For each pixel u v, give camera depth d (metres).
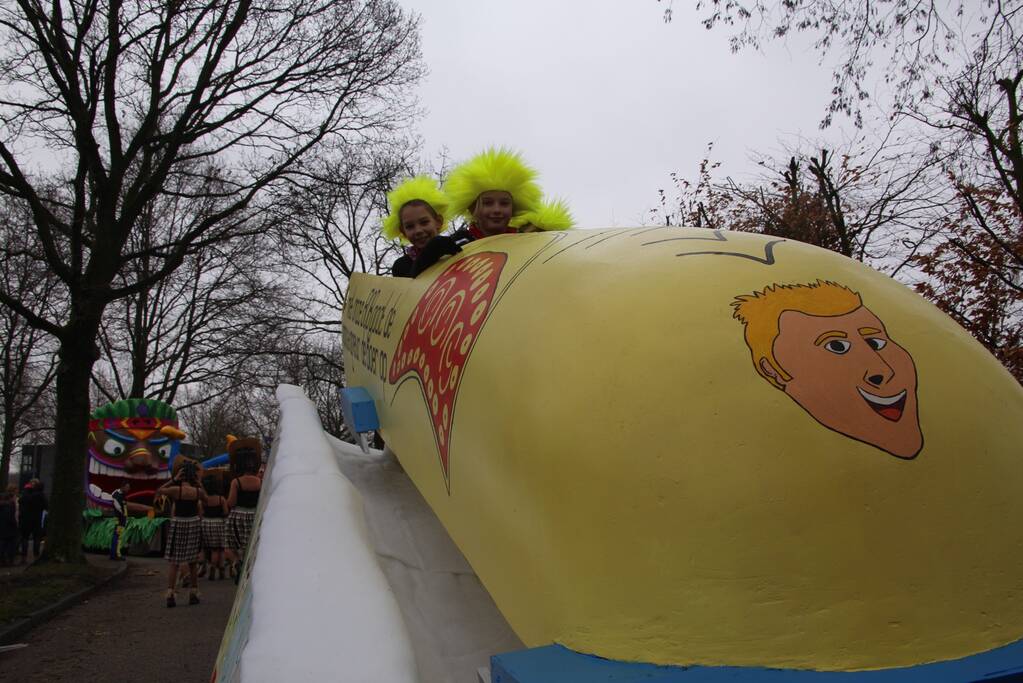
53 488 11.47
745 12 8.73
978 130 9.07
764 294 1.70
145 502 17.97
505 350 2.01
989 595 1.42
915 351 1.63
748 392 1.53
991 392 1.63
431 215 4.03
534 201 3.65
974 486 1.49
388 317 3.39
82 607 8.96
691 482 1.46
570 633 1.53
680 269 1.81
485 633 2.34
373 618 1.79
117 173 12.09
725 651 1.36
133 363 24.58
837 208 12.70
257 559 2.08
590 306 1.81
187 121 12.45
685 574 1.42
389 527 3.01
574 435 1.64
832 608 1.37
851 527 1.41
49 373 27.08
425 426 2.55
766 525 1.41
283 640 1.66
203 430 55.84
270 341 23.84
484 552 1.96
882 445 1.48
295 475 2.70
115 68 11.82
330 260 22.30
